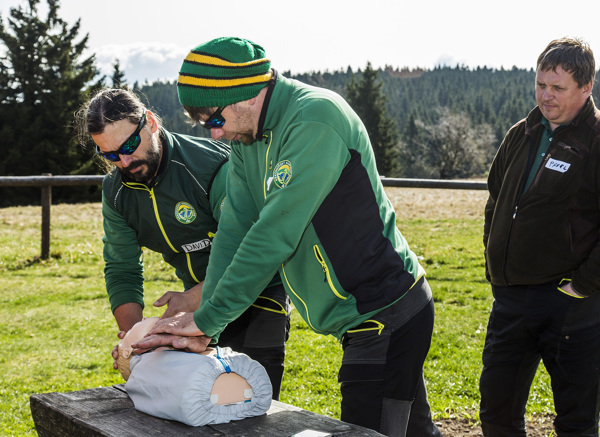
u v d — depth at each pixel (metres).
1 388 4.68
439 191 22.22
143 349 2.01
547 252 2.62
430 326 2.09
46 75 37.12
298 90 1.94
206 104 1.88
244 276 1.87
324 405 4.23
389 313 2.00
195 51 1.88
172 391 1.82
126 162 2.35
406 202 18.39
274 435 1.76
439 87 191.12
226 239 2.21
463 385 4.50
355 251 1.94
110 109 2.24
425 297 2.09
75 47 40.56
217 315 1.92
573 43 2.50
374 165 2.02
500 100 162.75
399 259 2.01
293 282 2.08
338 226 1.91
